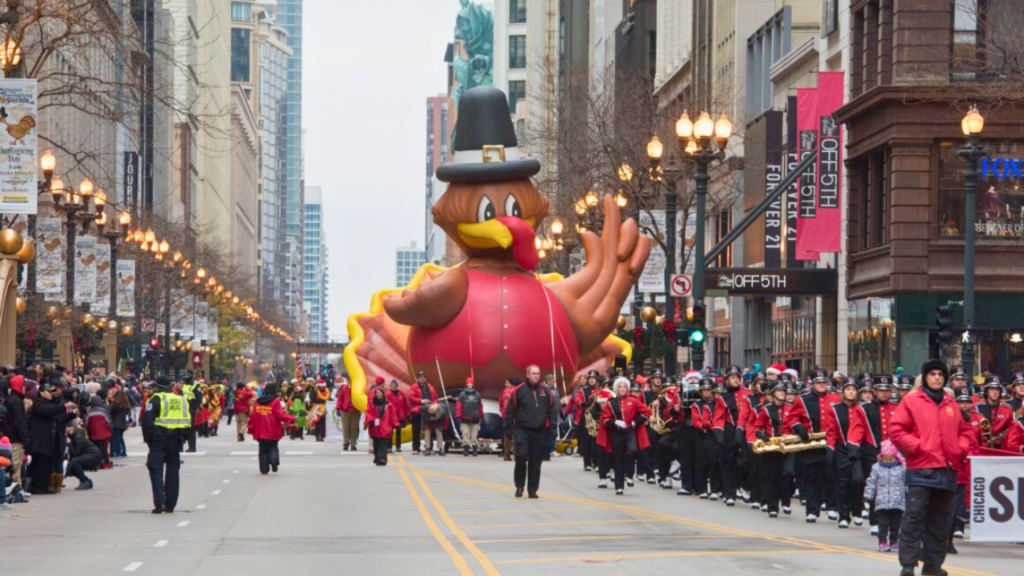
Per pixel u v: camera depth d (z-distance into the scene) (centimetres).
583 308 5244
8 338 3800
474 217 5094
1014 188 5197
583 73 9962
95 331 7388
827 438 2519
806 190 5856
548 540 2269
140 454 5112
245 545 2212
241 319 15862
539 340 5059
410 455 5044
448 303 5000
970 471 2080
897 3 5269
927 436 1822
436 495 3195
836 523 2622
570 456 5091
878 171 5591
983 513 2077
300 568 1919
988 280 5234
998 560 2062
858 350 5738
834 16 6200
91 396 4134
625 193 6366
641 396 3269
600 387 4138
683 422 3189
